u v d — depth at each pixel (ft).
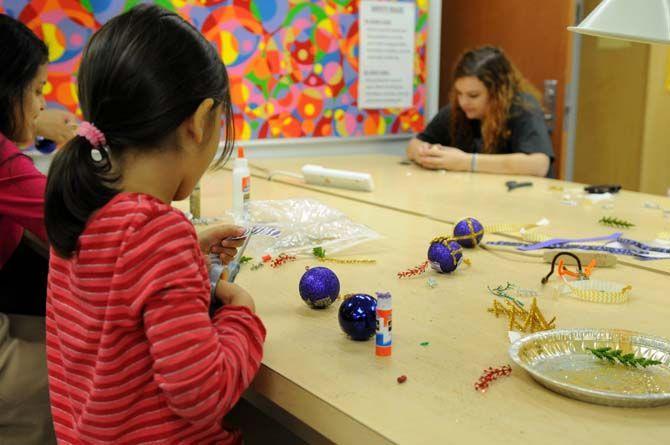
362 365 3.03
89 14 8.70
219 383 2.54
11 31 4.43
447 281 4.20
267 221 5.75
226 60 9.68
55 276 2.85
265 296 3.95
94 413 2.64
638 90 13.39
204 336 2.52
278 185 7.57
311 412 2.79
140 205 2.60
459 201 6.60
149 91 2.61
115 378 2.60
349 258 4.70
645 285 4.17
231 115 2.98
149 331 2.48
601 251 4.75
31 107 4.63
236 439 3.01
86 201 2.64
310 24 10.31
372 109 11.22
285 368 3.00
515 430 2.49
